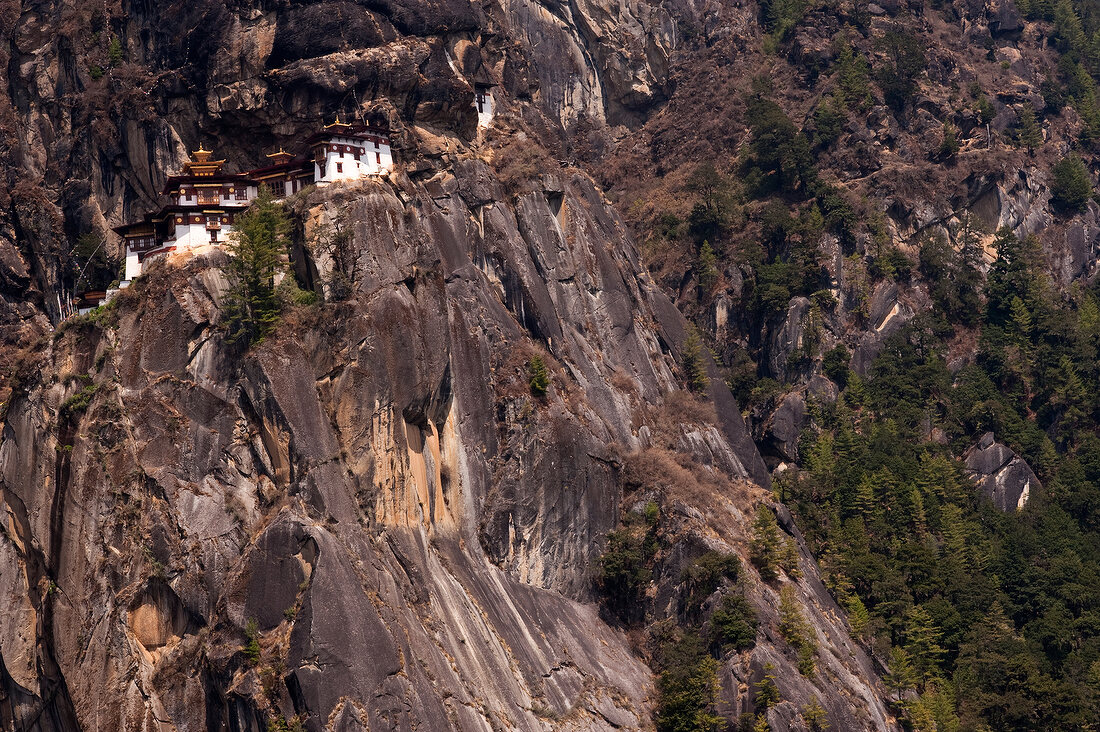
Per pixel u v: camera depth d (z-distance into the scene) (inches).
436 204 6643.7
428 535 5807.1
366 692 5118.1
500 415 6299.2
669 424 6934.1
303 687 5059.1
